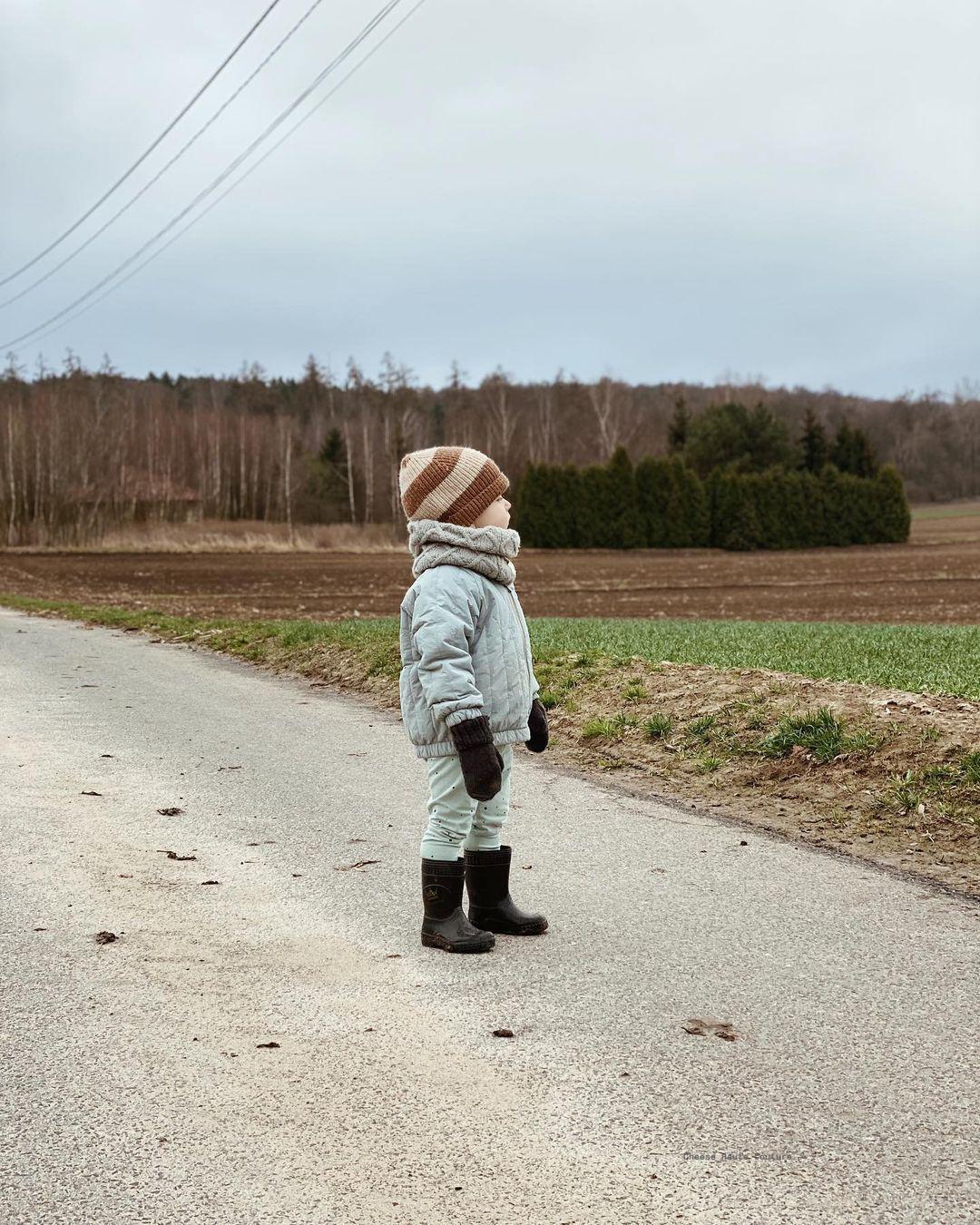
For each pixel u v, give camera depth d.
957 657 11.44
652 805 6.40
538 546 72.00
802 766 6.80
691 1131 2.72
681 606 31.14
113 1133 2.73
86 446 90.75
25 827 5.88
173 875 5.01
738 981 3.72
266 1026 3.37
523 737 4.12
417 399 125.50
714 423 89.69
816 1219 2.35
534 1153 2.62
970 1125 2.75
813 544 74.19
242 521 96.44
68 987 3.69
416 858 5.29
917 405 154.38
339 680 11.98
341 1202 2.43
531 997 3.59
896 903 4.58
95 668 13.43
